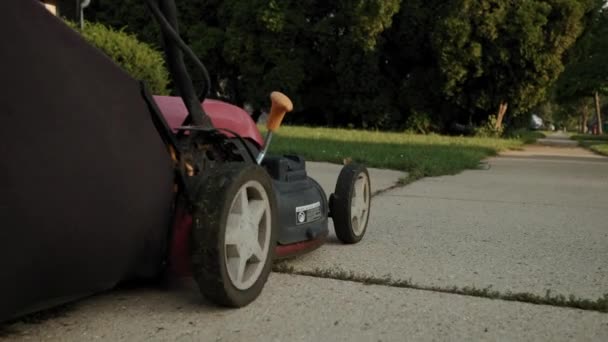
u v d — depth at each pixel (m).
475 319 2.32
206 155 2.57
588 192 6.41
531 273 3.03
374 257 3.26
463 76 24.09
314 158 8.89
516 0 23.06
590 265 3.21
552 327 2.26
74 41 1.80
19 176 1.62
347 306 2.43
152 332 2.12
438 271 3.02
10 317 1.77
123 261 2.04
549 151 16.20
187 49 2.29
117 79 1.98
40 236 1.69
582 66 28.52
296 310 2.37
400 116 27.42
